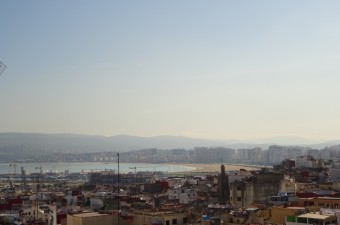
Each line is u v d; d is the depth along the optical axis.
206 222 128.25
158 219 129.75
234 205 190.62
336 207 131.62
